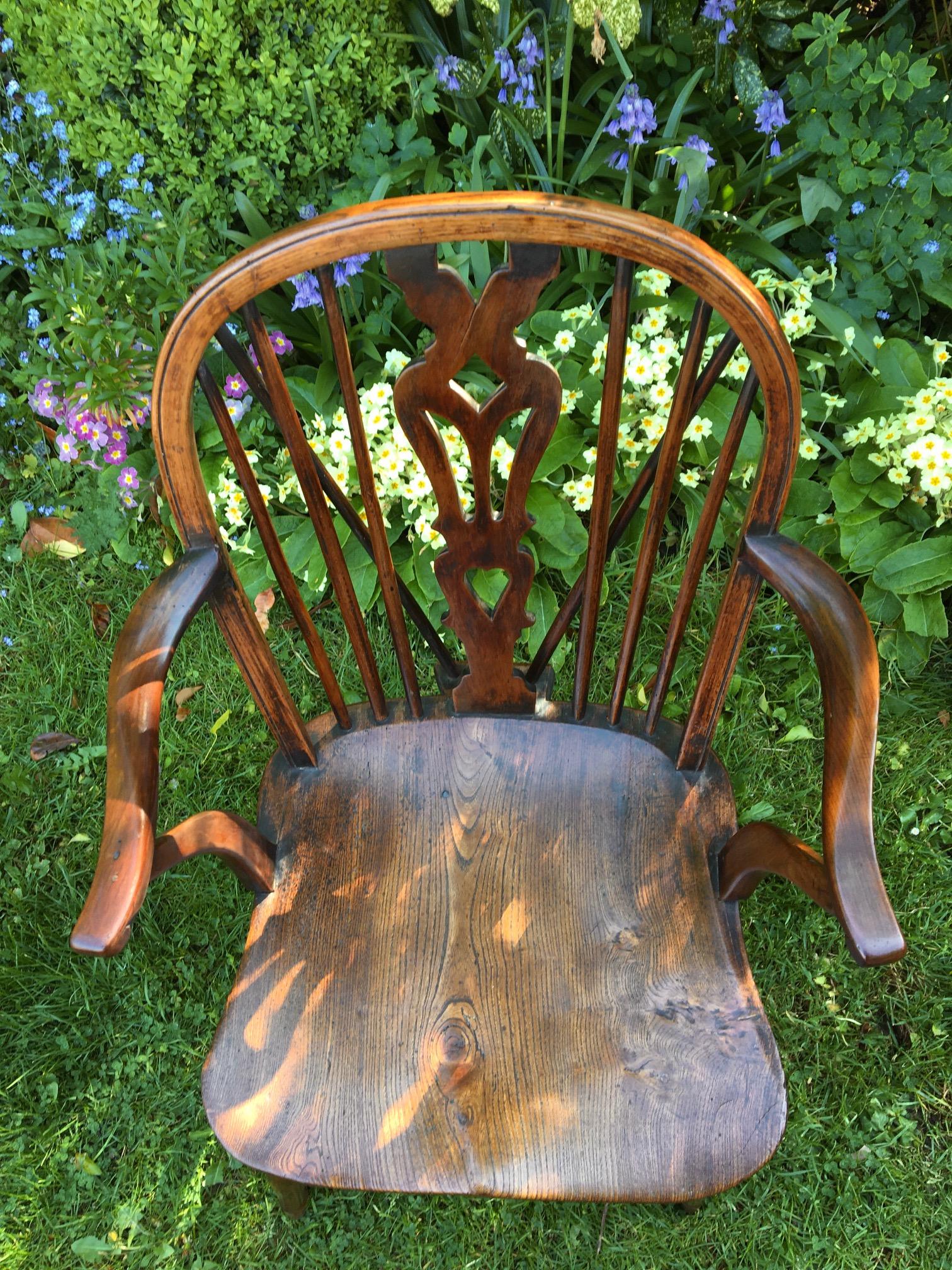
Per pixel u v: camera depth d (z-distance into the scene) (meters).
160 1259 1.37
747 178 1.88
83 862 1.71
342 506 1.07
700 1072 0.92
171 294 1.74
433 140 2.04
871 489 1.71
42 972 1.58
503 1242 1.36
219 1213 1.40
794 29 1.74
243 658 1.05
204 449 1.85
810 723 1.77
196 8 1.76
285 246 0.82
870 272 1.80
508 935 1.02
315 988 0.99
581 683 1.12
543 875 1.06
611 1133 0.89
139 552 1.99
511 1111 0.91
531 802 1.11
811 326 1.73
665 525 1.88
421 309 0.86
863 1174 1.39
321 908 1.05
